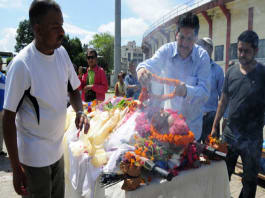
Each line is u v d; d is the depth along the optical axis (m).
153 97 1.50
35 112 1.43
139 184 1.35
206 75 1.71
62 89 1.56
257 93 1.79
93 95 3.60
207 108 2.36
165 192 1.41
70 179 2.03
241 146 1.93
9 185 3.03
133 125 1.63
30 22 1.36
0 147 4.18
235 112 1.93
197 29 1.60
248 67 1.76
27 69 1.36
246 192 2.01
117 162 1.40
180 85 1.45
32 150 1.47
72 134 2.13
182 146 1.42
